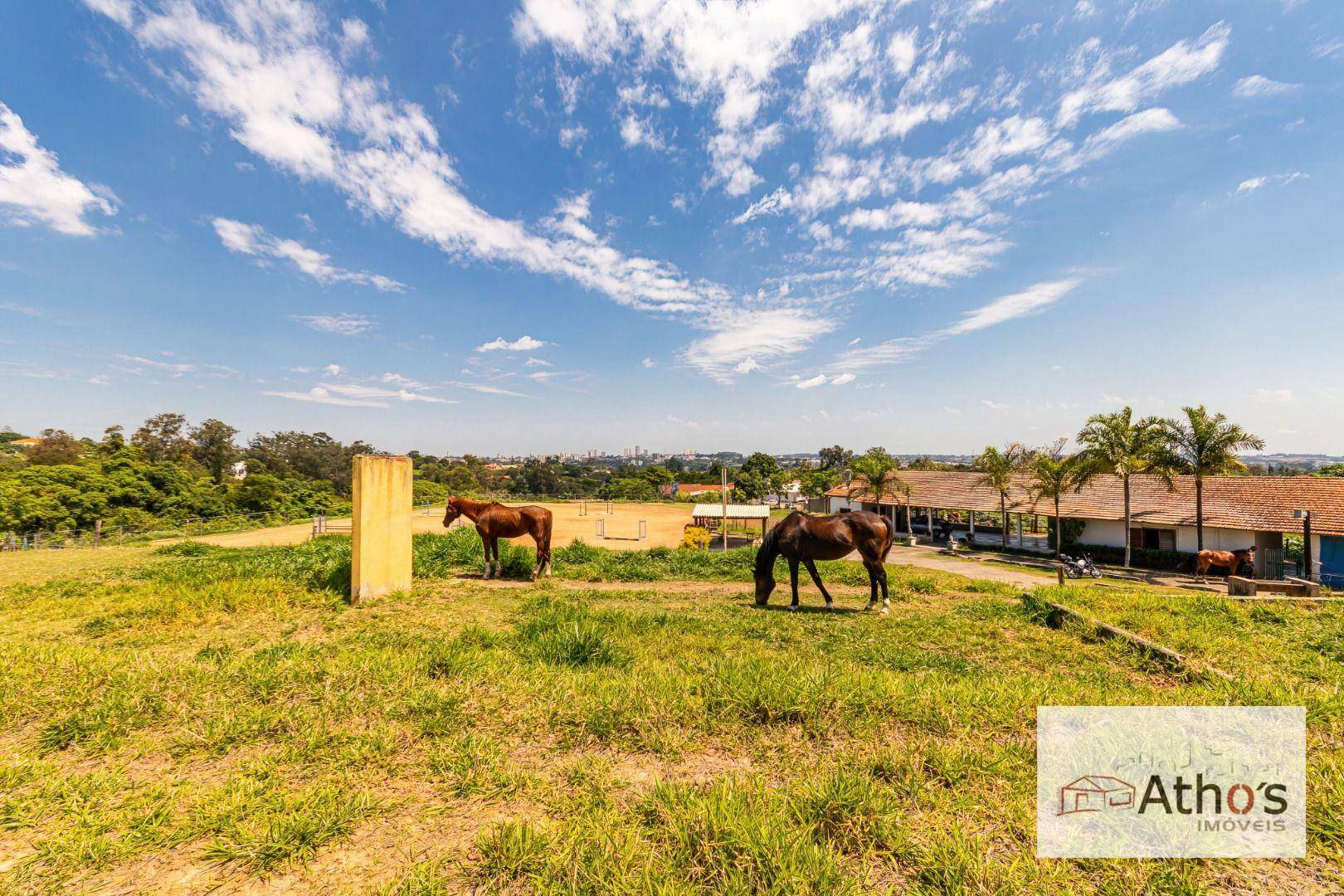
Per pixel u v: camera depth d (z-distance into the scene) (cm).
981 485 3531
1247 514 2331
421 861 223
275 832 232
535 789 277
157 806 258
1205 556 2155
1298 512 2191
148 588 866
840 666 489
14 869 218
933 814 253
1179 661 527
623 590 1027
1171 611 817
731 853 220
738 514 2919
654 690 397
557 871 211
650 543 2977
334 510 4656
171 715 363
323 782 280
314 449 7944
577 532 3472
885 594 842
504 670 463
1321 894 206
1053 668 550
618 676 462
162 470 3928
